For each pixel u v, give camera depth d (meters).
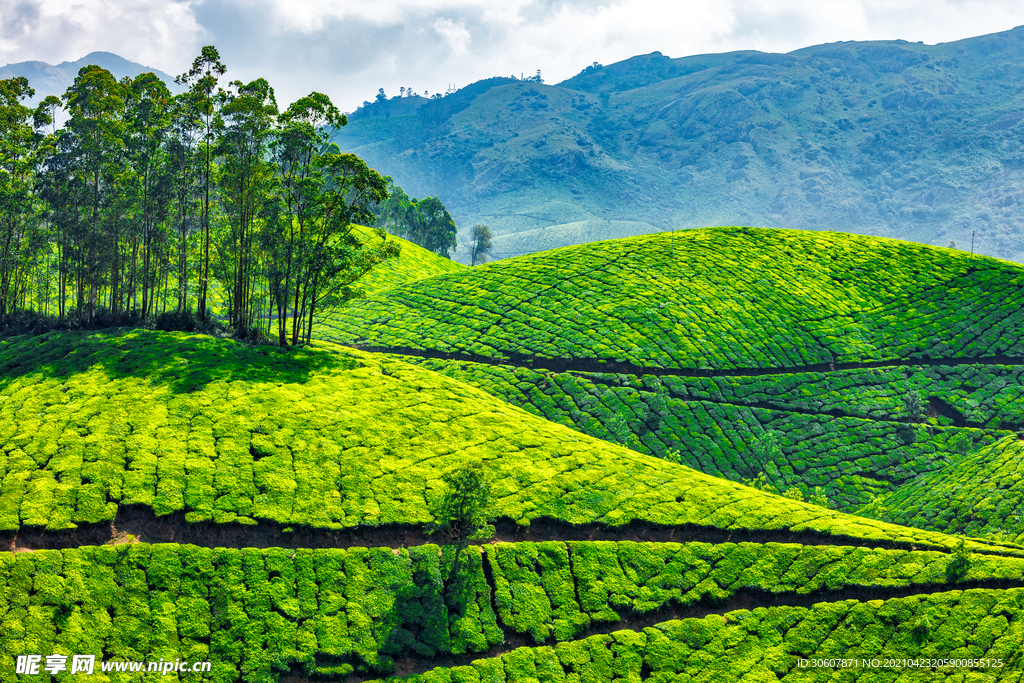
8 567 44.75
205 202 77.12
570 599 49.06
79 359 66.31
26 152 79.88
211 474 53.00
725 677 44.59
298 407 62.66
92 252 74.19
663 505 56.59
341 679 43.00
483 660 44.97
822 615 47.66
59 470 51.47
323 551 49.22
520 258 131.88
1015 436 77.44
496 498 55.53
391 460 58.06
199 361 67.38
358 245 76.31
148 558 46.56
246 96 71.81
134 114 78.44
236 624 44.50
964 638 45.22
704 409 87.69
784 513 56.44
